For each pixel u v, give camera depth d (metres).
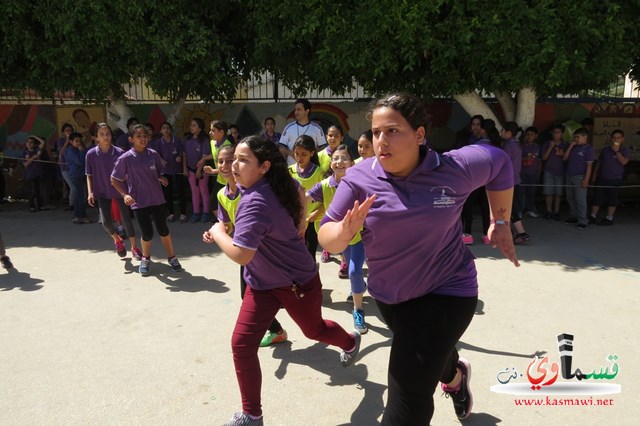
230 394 3.28
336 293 5.21
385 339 4.11
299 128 7.05
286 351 3.89
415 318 2.24
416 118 2.06
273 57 8.42
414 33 6.96
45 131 10.95
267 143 2.82
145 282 5.49
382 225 2.17
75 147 8.70
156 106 10.42
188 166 8.80
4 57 8.49
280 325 4.04
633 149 10.13
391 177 2.18
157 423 2.97
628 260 6.32
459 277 2.35
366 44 7.25
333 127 5.33
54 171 10.62
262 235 2.72
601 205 9.08
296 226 2.92
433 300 2.30
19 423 2.97
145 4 7.93
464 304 2.30
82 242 7.35
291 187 2.87
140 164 5.52
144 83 8.92
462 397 2.90
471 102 8.48
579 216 8.31
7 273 5.82
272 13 7.64
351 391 3.32
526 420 2.98
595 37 6.75
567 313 4.58
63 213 9.74
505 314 4.55
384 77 7.79
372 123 2.13
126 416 3.04
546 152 8.88
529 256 6.51
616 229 8.20
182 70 8.57
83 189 8.78
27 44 8.17
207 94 9.06
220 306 4.78
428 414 2.12
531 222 8.73
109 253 6.71
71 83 8.67
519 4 6.66
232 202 3.56
